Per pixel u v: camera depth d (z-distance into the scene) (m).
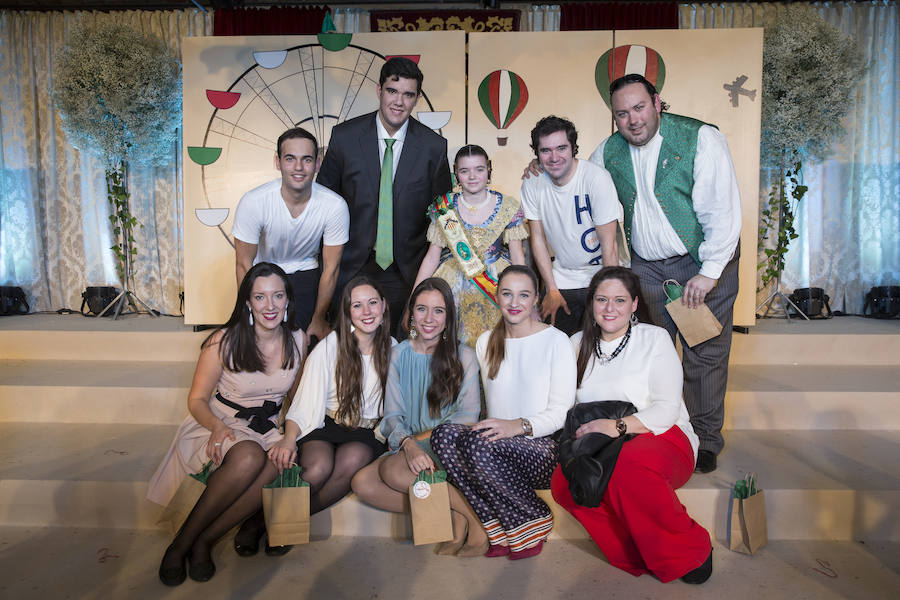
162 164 5.06
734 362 3.89
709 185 2.69
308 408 2.44
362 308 2.44
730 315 2.81
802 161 4.77
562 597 2.09
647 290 2.93
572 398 2.42
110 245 5.30
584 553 2.38
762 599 2.07
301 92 3.75
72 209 5.29
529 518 2.32
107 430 3.21
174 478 2.44
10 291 5.16
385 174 3.46
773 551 2.39
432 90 3.71
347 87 3.73
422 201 3.51
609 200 2.92
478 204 3.02
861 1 5.05
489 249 3.04
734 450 2.92
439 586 2.17
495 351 2.51
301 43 3.72
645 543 2.15
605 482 2.13
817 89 4.48
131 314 5.07
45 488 2.59
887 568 2.26
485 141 3.72
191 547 2.22
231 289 3.85
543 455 2.34
